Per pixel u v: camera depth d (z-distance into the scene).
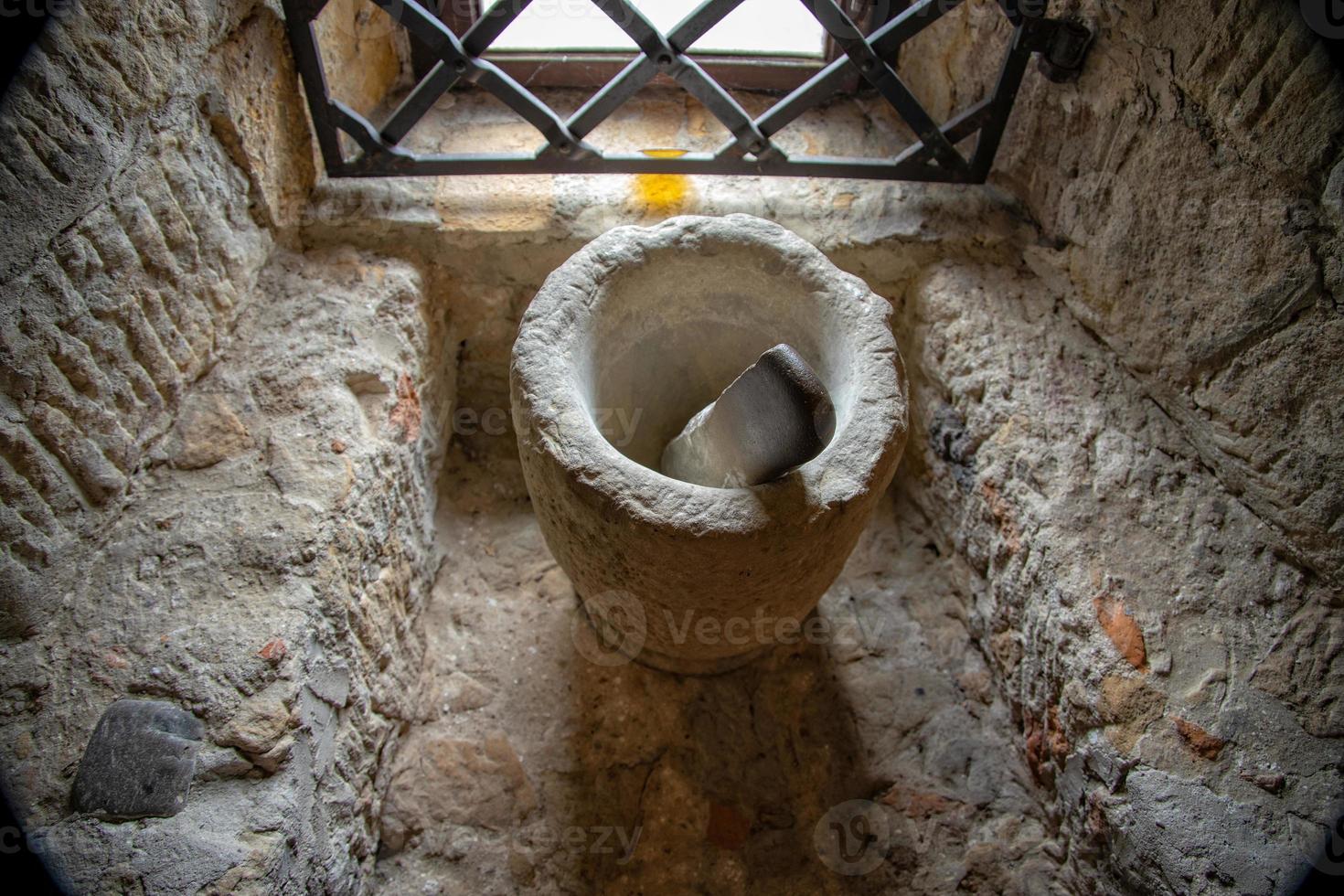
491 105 1.96
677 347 1.54
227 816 1.14
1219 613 1.31
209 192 1.44
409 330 1.64
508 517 1.82
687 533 1.15
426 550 1.68
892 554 1.78
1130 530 1.39
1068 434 1.49
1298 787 1.18
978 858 1.44
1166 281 1.43
